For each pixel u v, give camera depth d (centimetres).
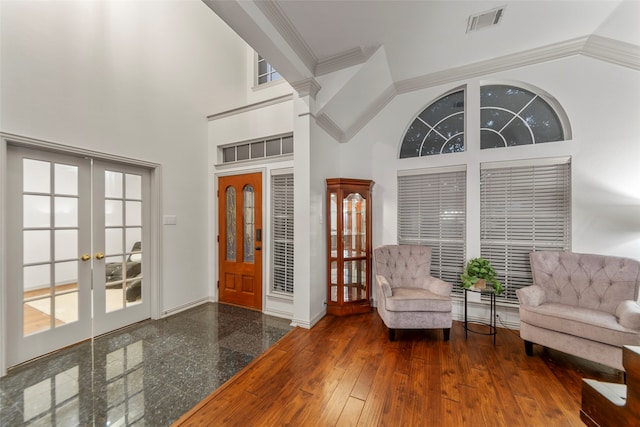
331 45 256
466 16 227
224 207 382
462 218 318
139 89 306
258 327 296
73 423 159
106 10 276
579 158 264
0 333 203
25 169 223
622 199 250
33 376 204
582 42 259
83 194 262
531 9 219
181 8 361
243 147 381
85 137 256
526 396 177
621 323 191
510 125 300
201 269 379
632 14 218
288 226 334
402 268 321
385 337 269
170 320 317
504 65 293
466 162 311
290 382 194
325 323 305
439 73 319
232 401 174
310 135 292
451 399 175
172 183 342
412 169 341
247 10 185
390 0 203
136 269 308
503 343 254
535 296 239
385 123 356
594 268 238
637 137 246
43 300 233
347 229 348
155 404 173
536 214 283
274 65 250
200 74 387
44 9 229
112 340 264
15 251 215
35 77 222
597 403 104
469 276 275
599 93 258
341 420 157
